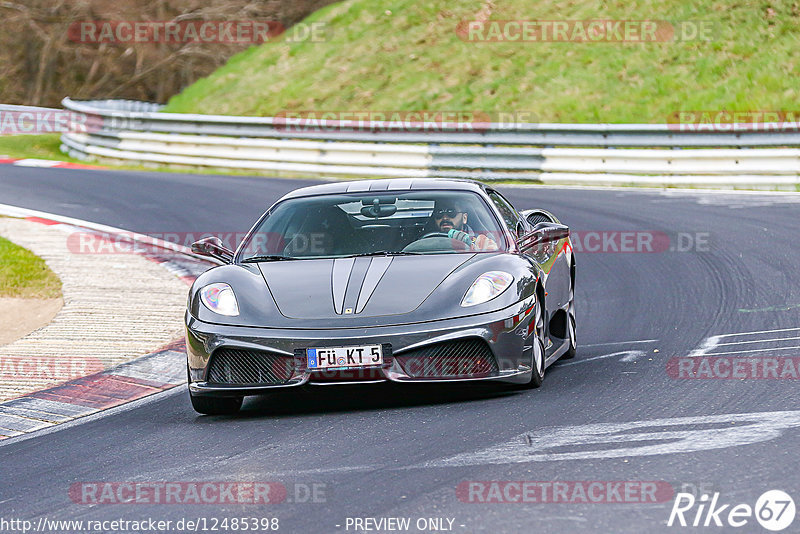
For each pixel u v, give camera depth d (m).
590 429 17.36
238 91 104.69
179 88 145.38
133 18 146.50
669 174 65.75
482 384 20.36
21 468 17.88
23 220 54.97
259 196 61.97
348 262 22.05
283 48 110.19
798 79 86.06
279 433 18.94
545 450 16.09
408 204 24.36
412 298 20.36
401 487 14.61
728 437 16.23
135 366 26.56
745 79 87.12
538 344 21.44
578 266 41.56
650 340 27.12
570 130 69.81
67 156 90.06
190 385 20.86
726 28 93.06
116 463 17.69
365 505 13.88
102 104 99.75
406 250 22.77
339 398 22.14
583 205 56.78
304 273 21.64
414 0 109.75
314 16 118.69
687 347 25.45
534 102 89.81
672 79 88.94
